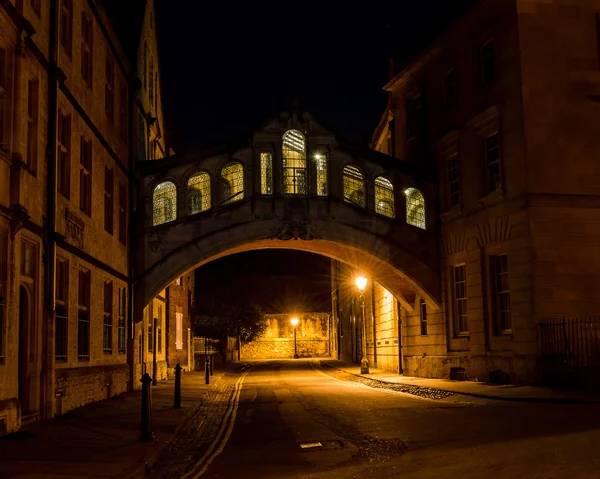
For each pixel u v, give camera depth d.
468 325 24.52
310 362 51.53
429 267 26.64
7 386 11.70
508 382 21.62
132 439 11.40
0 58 12.16
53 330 14.09
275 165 25.77
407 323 29.52
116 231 21.45
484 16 23.75
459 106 25.44
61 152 15.77
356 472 8.48
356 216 26.20
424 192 27.09
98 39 19.14
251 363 53.06
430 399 18.61
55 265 14.34
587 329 19.83
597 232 21.25
